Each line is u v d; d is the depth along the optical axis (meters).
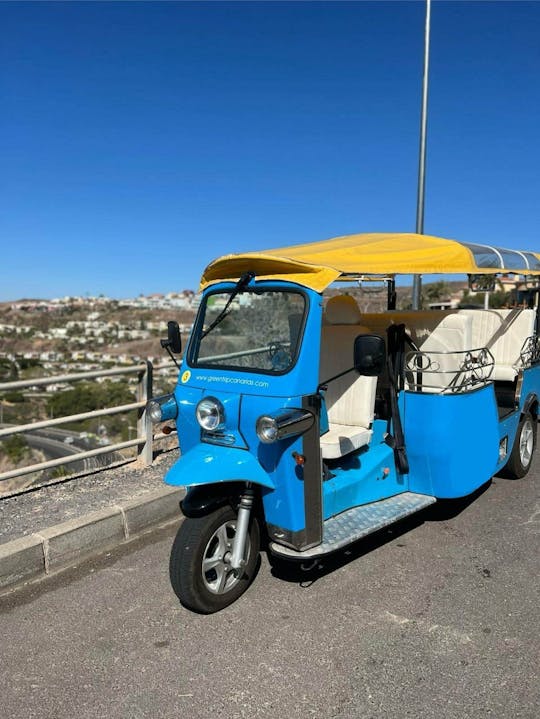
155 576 3.97
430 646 3.07
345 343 4.42
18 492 5.14
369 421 4.33
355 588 3.72
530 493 5.48
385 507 4.22
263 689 2.76
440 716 2.54
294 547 3.50
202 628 3.31
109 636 3.25
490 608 3.44
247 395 3.48
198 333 4.00
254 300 3.73
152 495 4.88
